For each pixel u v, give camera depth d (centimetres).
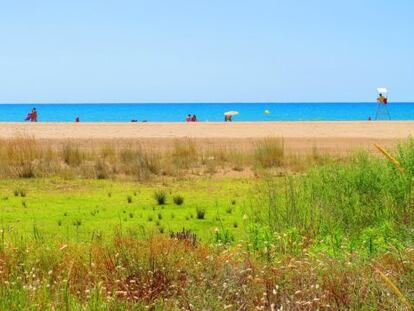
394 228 1043
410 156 1352
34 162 2291
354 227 1091
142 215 1484
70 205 1623
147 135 3312
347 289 720
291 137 3141
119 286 782
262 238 1040
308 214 1146
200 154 2508
